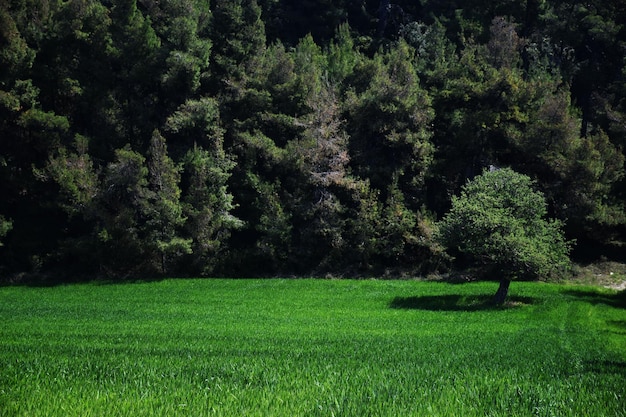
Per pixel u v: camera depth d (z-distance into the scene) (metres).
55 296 41.62
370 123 57.06
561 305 38.22
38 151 52.97
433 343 22.91
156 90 57.59
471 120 56.53
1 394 9.69
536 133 55.84
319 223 53.91
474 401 9.76
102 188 50.12
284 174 57.44
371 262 55.62
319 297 41.22
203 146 55.38
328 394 10.05
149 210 49.38
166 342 22.41
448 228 39.84
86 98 54.78
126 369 13.27
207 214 50.94
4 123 51.09
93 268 51.81
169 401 9.27
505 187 40.62
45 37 55.19
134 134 56.19
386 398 9.82
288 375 12.53
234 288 44.81
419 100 57.50
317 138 55.53
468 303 39.22
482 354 19.48
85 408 8.74
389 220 54.47
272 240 53.94
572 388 11.65
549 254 38.59
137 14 57.28
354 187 54.31
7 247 51.38
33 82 54.34
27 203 54.12
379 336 25.34
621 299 41.97
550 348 22.48
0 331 26.41
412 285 45.91
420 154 56.91
